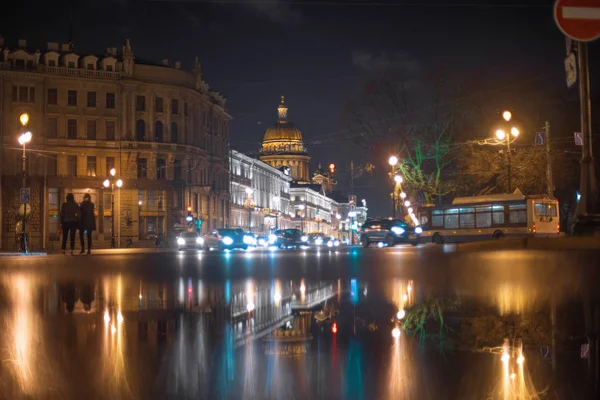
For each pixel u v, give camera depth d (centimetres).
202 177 8712
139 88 7794
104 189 7506
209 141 9038
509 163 4403
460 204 4725
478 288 742
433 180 5109
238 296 739
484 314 534
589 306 565
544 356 371
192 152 8225
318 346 409
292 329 479
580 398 289
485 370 339
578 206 1362
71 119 7481
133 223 7575
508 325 474
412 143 4891
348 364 356
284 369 345
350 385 312
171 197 7838
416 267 1211
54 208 7288
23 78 7244
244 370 344
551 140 4797
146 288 867
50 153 7338
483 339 425
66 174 7406
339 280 956
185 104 8244
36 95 7300
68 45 7738
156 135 7950
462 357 372
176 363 361
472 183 5306
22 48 7469
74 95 7506
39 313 591
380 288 792
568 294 655
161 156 7906
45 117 7312
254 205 11450
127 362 364
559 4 1091
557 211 4384
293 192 15288
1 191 7038
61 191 7300
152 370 345
